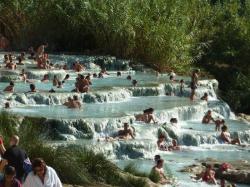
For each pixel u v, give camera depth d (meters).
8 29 57.00
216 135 34.22
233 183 27.23
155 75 49.31
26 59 49.03
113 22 52.78
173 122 33.91
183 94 43.16
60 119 29.31
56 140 28.73
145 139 30.70
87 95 36.53
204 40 58.03
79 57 50.66
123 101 38.25
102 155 23.62
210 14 58.94
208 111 37.41
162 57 52.31
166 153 31.16
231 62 56.81
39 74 42.78
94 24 53.62
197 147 33.06
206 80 48.12
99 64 50.50
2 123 24.47
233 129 36.47
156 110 34.84
